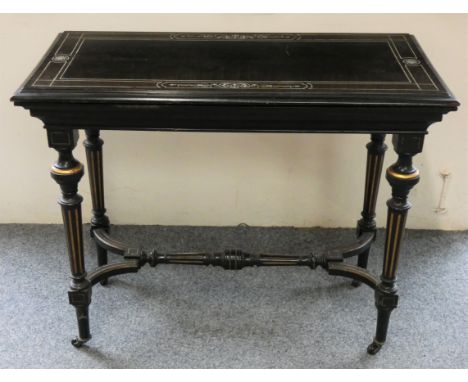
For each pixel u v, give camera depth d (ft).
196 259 5.55
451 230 7.01
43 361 5.24
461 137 6.45
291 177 6.72
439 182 6.73
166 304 5.89
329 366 5.21
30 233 6.88
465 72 6.14
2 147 6.57
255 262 5.54
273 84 4.44
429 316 5.75
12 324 5.61
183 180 6.76
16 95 4.23
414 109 4.25
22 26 5.99
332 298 5.98
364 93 4.31
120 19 6.02
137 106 4.30
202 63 4.79
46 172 6.73
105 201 6.91
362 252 5.85
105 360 5.25
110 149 6.57
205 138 6.48
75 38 5.26
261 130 4.47
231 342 5.45
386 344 5.43
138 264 5.54
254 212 6.97
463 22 5.91
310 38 5.33
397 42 5.21
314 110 4.30
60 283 6.13
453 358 5.30
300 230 6.98
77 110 4.33
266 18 6.00
